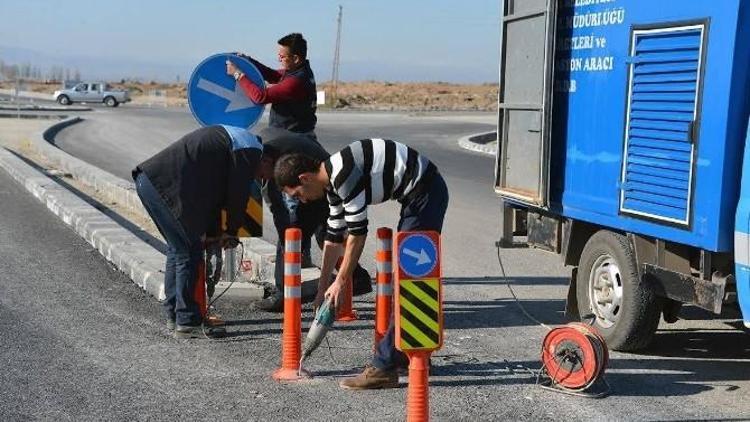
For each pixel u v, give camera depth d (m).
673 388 5.93
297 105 7.93
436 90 108.31
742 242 5.52
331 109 64.56
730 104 5.53
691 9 5.84
